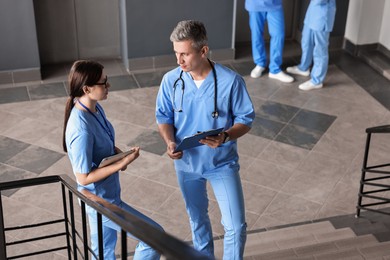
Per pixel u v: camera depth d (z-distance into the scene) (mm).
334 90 6801
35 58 6734
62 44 7332
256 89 6785
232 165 3318
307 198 4898
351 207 4793
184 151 3271
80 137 2832
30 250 4230
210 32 7289
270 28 6824
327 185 5078
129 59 7082
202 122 3230
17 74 6734
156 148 5570
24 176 5113
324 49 6605
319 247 4027
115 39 7520
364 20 7504
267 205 4809
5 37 6516
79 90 2793
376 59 7445
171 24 7062
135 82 6895
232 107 3213
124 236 1808
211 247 3666
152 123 6016
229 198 3297
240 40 8109
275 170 5266
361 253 3898
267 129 5926
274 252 3967
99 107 3027
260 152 5531
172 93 3207
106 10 7297
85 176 2906
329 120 6141
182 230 4516
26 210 4684
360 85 6945
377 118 6219
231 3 7180
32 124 5938
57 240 4348
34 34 6598
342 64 7500
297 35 8195
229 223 3322
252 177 5156
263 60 7082
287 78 6957
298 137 5805
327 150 5598
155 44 7113
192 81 3135
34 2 6988
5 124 5922
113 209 2125
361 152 5574
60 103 6375
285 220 4633
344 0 7680
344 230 4363
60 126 5918
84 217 2561
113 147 3084
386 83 7008
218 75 3115
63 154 5457
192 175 3363
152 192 4945
